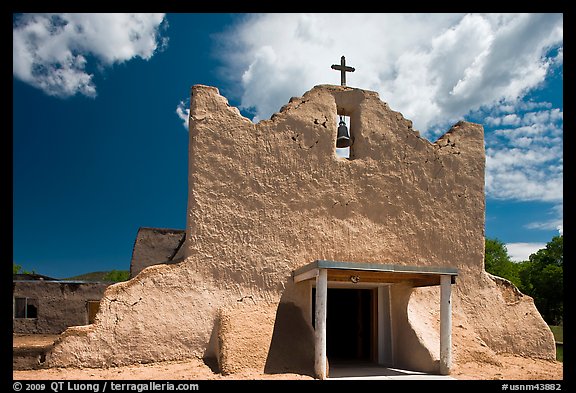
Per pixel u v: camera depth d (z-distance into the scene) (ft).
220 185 41.01
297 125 44.27
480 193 49.62
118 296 37.35
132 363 36.52
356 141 46.73
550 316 111.86
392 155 47.03
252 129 42.78
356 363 45.19
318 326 35.68
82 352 35.63
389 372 39.27
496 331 46.68
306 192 43.39
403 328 42.96
